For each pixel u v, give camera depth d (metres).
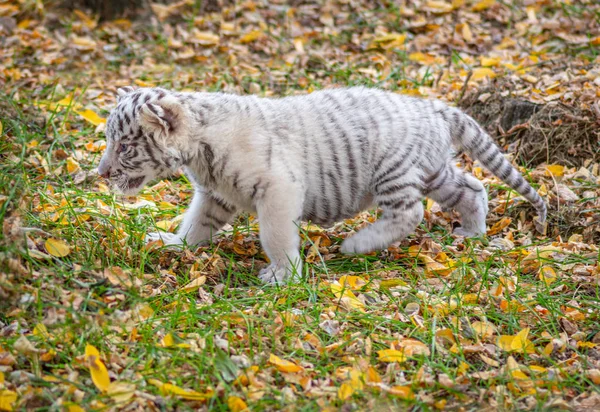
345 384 4.92
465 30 12.20
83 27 12.64
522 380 5.17
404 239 7.27
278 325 5.63
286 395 4.89
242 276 6.55
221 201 7.01
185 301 5.93
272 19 13.11
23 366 5.04
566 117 8.64
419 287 6.41
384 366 5.34
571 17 12.66
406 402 4.86
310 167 6.62
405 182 6.83
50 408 4.59
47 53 11.73
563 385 5.14
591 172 8.29
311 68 11.46
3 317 5.38
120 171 6.40
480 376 5.20
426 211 7.70
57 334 5.22
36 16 12.92
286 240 6.41
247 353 5.37
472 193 7.38
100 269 5.93
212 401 4.77
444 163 7.21
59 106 9.70
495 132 9.15
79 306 5.41
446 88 10.34
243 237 7.29
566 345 5.63
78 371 5.01
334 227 7.60
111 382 4.86
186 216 7.16
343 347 5.50
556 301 6.17
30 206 6.65
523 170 8.33
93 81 10.99
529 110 9.03
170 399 4.79
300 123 6.61
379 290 6.33
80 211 7.05
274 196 6.33
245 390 4.92
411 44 12.19
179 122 6.23
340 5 13.46
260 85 10.71
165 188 8.19
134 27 12.91
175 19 13.11
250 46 12.20
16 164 6.47
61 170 8.20
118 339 5.36
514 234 7.51
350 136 6.71
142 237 6.75
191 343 5.30
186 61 11.81
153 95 6.29
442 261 6.80
